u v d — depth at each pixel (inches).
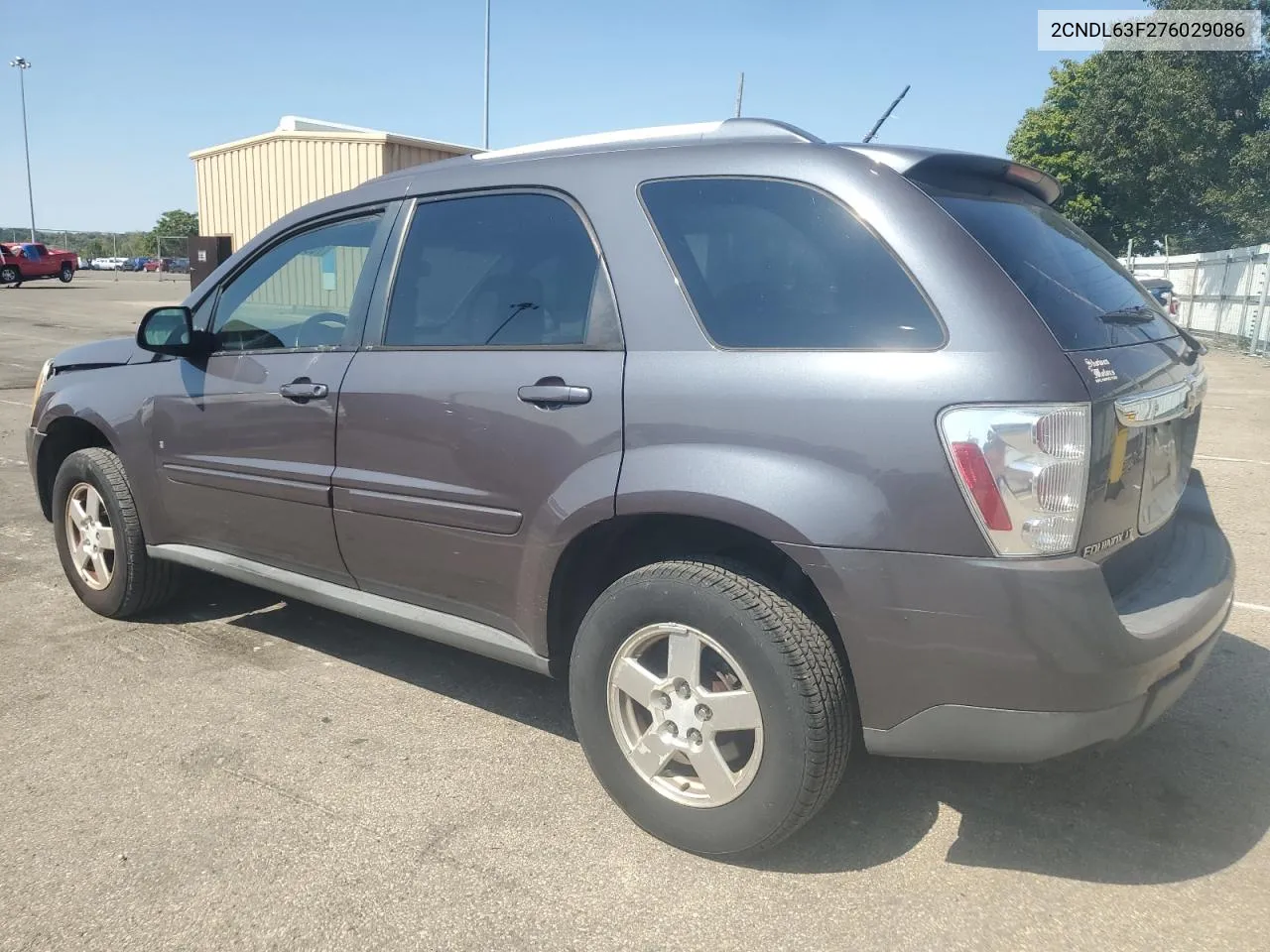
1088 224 1419.8
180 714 141.3
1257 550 223.0
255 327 152.0
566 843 110.2
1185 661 103.1
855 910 98.9
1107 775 125.1
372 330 134.3
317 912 98.2
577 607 122.3
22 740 133.3
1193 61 992.9
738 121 113.7
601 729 111.9
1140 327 113.5
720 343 103.5
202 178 767.7
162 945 93.5
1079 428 89.5
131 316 942.4
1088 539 92.2
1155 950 93.0
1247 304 761.0
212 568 158.1
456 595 126.6
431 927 96.1
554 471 111.8
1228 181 1000.9
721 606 100.0
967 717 93.5
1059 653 89.4
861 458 93.8
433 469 124.0
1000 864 106.7
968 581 90.2
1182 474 119.7
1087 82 1196.5
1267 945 93.7
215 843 109.7
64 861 106.3
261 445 144.9
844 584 94.3
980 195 109.9
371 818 114.9
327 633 173.9
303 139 682.2
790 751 98.0
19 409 421.7
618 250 112.3
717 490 98.8
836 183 102.2
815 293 100.8
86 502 177.3
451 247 129.0
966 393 90.6
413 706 144.9
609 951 93.0
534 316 118.5
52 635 171.2
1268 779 124.2
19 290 1470.2
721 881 103.6
